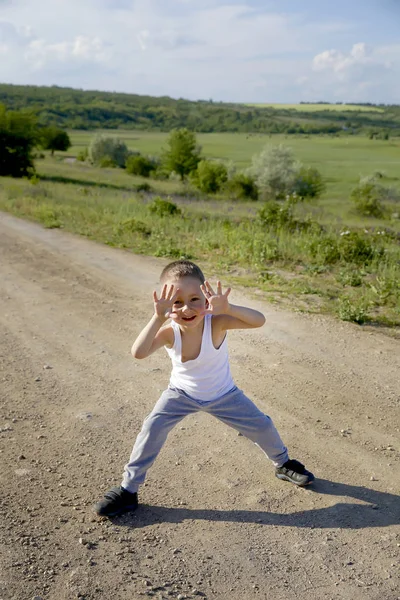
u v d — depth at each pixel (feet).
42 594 9.90
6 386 19.12
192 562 10.75
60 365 20.95
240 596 9.92
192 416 16.71
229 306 11.11
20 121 170.19
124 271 35.55
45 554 10.91
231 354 21.52
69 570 10.50
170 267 11.26
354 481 13.41
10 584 10.09
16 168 171.73
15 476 13.66
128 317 26.53
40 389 18.88
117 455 14.70
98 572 10.47
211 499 12.77
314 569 10.55
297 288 29.84
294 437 15.47
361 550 11.05
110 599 9.83
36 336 24.13
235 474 13.75
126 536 11.51
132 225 49.06
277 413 16.85
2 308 28.19
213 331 11.60
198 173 180.04
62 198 81.97
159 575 10.42
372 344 22.30
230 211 71.67
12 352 22.30
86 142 643.45
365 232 46.73
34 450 14.94
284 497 12.81
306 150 570.87
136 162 260.01
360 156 499.92
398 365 20.27
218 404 12.17
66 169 221.46
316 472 13.80
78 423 16.44
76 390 18.78
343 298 27.22
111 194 98.22
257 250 36.78
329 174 316.81
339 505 12.49
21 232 52.29
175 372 11.99
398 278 30.68
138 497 12.87
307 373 19.71
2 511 12.21
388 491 13.00
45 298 29.89
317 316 25.59
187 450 14.84
